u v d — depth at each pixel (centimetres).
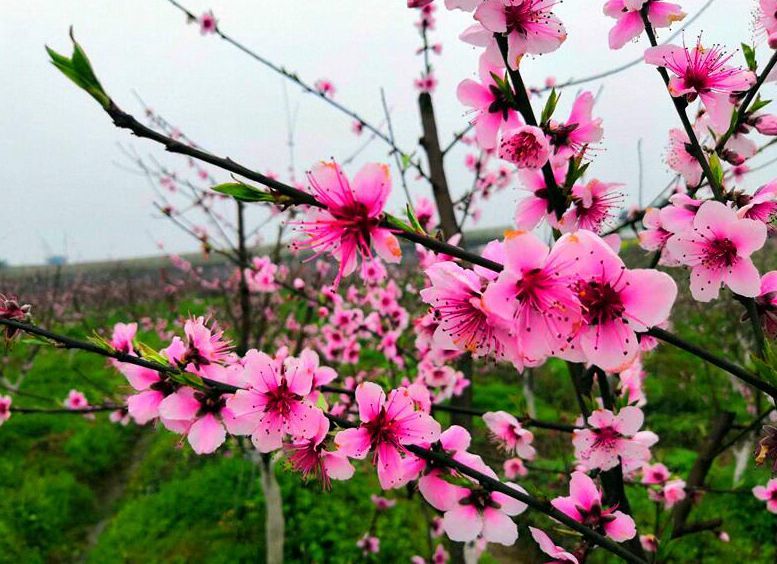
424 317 37
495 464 69
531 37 21
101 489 129
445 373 54
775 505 44
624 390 32
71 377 179
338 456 22
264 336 94
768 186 23
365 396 21
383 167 18
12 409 49
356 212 18
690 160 27
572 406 148
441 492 22
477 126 23
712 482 102
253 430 22
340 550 94
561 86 45
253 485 116
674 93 23
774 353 19
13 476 124
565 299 17
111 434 149
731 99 25
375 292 84
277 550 81
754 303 21
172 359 24
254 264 84
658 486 51
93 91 15
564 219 24
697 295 21
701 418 137
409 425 21
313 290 94
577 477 25
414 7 22
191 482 119
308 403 22
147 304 291
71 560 103
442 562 78
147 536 103
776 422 22
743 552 87
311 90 52
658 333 19
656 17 24
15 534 104
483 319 19
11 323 21
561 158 23
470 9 20
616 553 22
